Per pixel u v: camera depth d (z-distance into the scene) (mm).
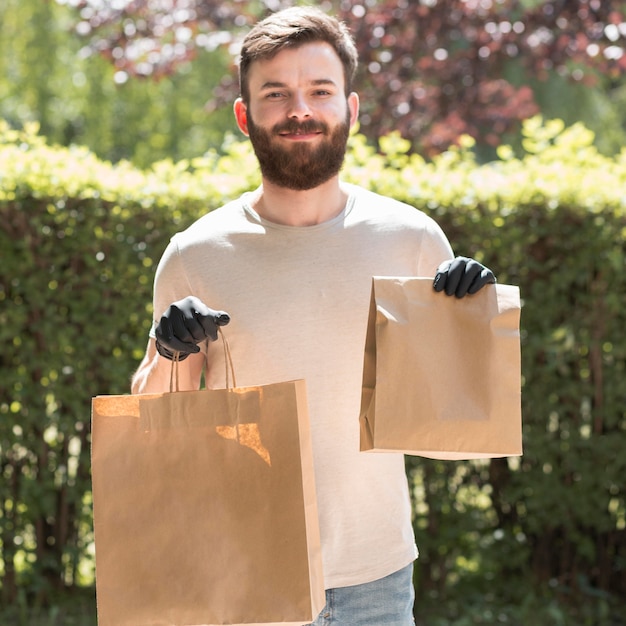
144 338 5289
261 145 2604
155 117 16188
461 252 5348
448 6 8453
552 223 5305
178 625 2303
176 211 5262
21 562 5598
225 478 2287
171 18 8711
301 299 2629
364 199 2758
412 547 2734
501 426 2377
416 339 2385
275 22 2590
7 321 5195
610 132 14852
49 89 16562
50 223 5172
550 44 8391
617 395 5375
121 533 2326
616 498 5500
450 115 8727
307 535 2256
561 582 5559
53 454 5348
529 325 5383
